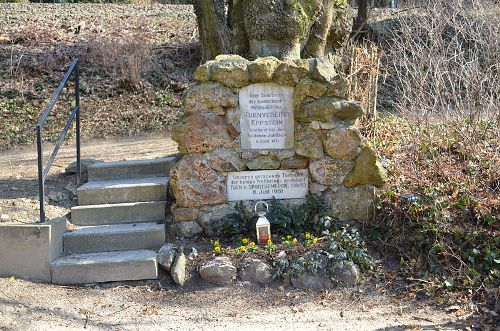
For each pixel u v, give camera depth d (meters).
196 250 5.64
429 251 5.38
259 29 6.34
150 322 4.69
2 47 14.58
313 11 6.50
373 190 5.88
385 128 8.12
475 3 10.24
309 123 5.86
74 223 6.13
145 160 7.10
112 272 5.35
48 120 12.03
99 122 12.15
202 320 4.73
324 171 5.89
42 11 19.09
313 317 4.74
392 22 15.63
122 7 20.62
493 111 7.30
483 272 5.16
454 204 5.73
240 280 5.28
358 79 7.66
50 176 7.37
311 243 5.51
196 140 5.86
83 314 4.79
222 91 5.83
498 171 6.18
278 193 5.97
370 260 5.38
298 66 5.81
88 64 14.23
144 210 6.18
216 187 5.91
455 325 4.51
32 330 4.43
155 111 12.75
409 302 4.94
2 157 9.98
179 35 16.58
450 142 7.07
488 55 8.62
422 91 8.23
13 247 5.38
